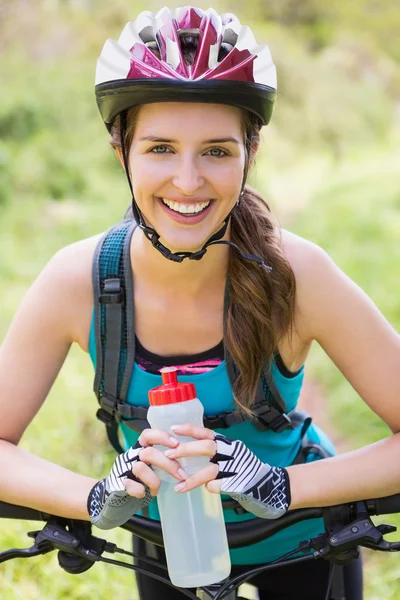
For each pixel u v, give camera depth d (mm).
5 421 2158
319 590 2428
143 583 2516
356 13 31047
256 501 1844
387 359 2105
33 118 15234
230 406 2111
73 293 2121
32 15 19859
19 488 2049
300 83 24312
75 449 4633
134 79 1814
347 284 2127
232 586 1890
